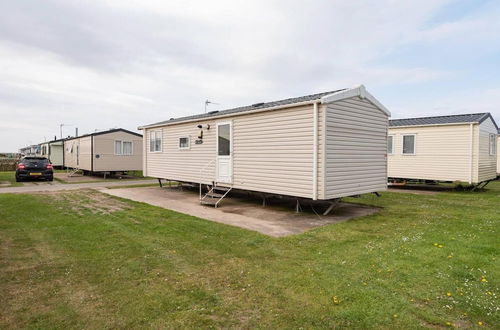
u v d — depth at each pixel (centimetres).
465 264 416
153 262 434
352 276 381
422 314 288
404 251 476
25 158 1747
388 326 269
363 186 859
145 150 1477
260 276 383
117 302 314
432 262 425
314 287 350
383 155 936
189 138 1183
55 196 1109
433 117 1497
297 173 785
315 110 735
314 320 279
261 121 880
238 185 961
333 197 756
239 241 540
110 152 1966
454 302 311
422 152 1405
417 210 862
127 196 1133
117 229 621
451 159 1318
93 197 1092
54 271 399
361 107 843
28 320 278
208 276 384
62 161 2855
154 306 306
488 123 1375
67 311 295
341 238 561
